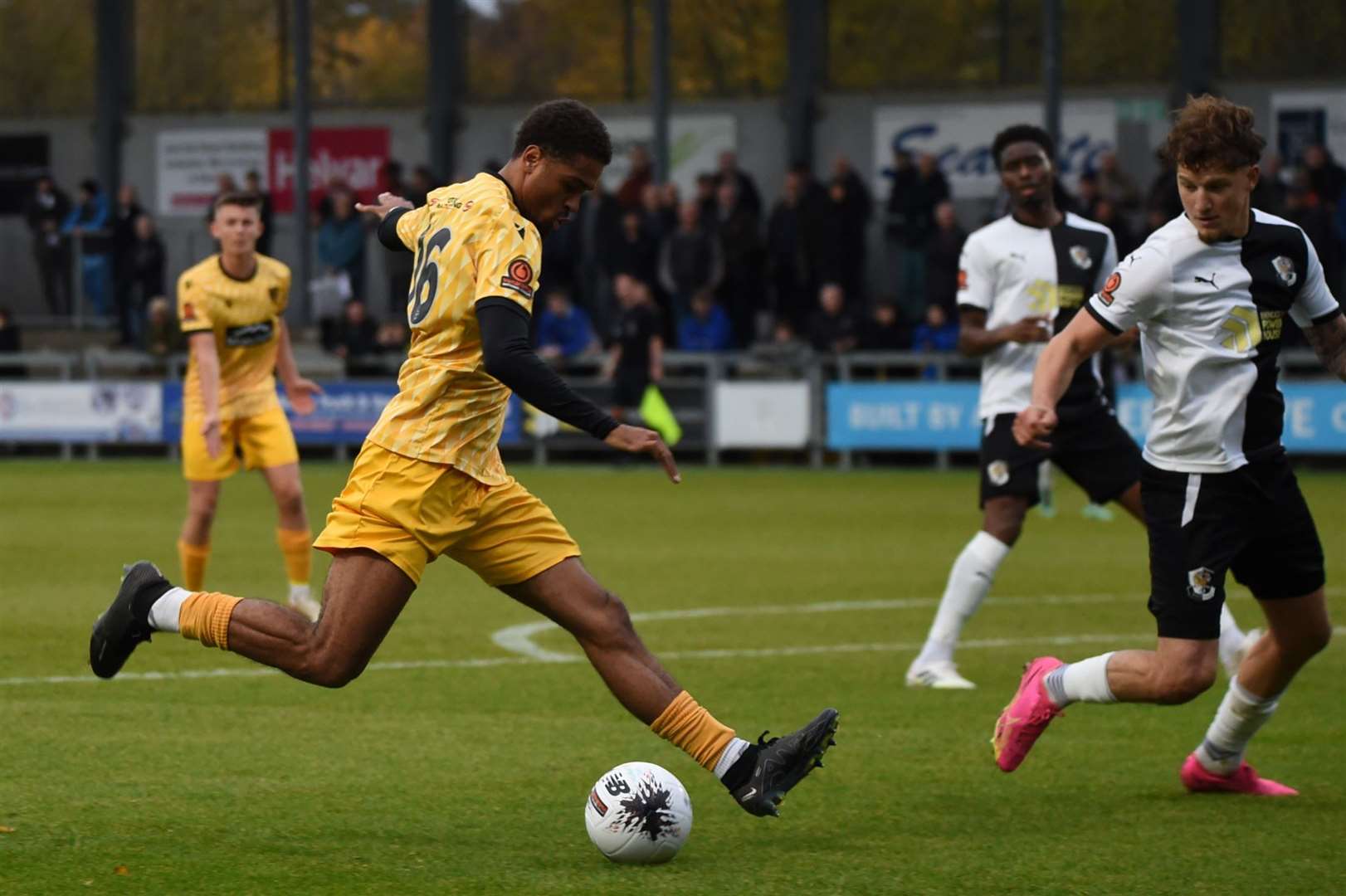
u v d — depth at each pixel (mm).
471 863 14523
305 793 17062
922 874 14336
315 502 52594
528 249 14047
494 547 15008
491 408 14750
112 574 35688
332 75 84625
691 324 64625
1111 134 74312
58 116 87312
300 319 75312
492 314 13766
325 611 14680
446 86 82500
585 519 47531
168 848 14875
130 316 74875
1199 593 15758
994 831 15875
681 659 25969
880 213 76625
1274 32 72500
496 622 29625
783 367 63750
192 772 18000
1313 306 16031
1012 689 23547
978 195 76562
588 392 64375
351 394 66562
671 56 79875
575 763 18594
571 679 24156
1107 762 18984
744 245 65250
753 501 52594
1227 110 15008
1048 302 23703
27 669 24562
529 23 82250
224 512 49469
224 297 27391
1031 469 23484
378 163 84375
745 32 79250
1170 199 57125
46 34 87188
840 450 65250
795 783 14977
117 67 86125
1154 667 15883
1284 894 13844
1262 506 15742
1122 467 23125
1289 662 16453
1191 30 72812
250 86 85812
